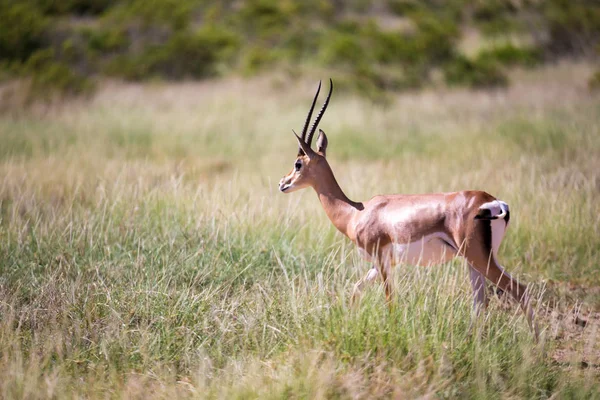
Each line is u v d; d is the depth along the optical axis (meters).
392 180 35.31
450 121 55.34
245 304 20.86
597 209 28.41
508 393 16.41
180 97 68.44
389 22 106.50
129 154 46.84
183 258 23.83
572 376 17.39
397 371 16.50
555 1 107.56
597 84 68.50
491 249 19.19
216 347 18.66
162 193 29.84
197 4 105.06
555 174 33.69
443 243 19.75
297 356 17.06
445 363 16.91
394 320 17.89
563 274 25.67
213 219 25.95
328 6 104.56
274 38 93.12
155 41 93.56
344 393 15.85
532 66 86.81
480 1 112.56
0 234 25.59
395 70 81.62
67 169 37.53
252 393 15.89
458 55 84.31
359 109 61.66
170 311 20.09
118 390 16.22
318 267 24.41
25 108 63.50
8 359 17.31
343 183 35.34
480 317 18.59
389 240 20.28
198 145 50.31
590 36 98.25
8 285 21.67
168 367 17.72
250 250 24.83
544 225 28.00
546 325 19.75
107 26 96.94
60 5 106.25
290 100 66.88
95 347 18.33
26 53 88.31
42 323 19.41
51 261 23.41
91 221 26.19
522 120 50.50
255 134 53.75
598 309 22.84
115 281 22.20
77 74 79.12
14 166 37.75
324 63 81.50
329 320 18.19
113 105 64.50
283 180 22.06
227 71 83.50
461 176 35.31
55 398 15.91
